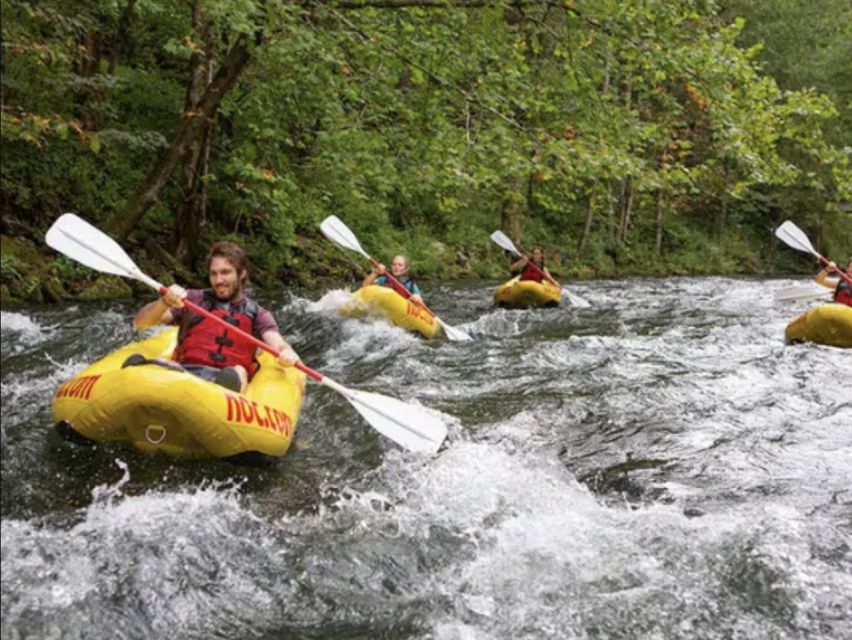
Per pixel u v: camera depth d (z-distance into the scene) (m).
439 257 17.02
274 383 4.45
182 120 10.10
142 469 3.86
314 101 9.38
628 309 11.34
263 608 2.86
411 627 2.75
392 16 9.30
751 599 2.91
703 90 9.19
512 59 9.32
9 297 8.26
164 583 2.91
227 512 3.47
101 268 4.55
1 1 7.25
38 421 4.54
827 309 7.35
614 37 8.70
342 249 14.41
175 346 4.78
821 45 22.64
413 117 8.90
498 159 8.56
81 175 10.47
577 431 4.78
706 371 6.31
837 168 10.15
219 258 4.46
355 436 4.65
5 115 7.71
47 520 3.31
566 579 3.05
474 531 3.43
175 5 10.06
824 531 3.43
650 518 3.54
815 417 5.10
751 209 24.50
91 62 10.27
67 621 2.65
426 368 6.37
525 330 9.09
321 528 3.42
